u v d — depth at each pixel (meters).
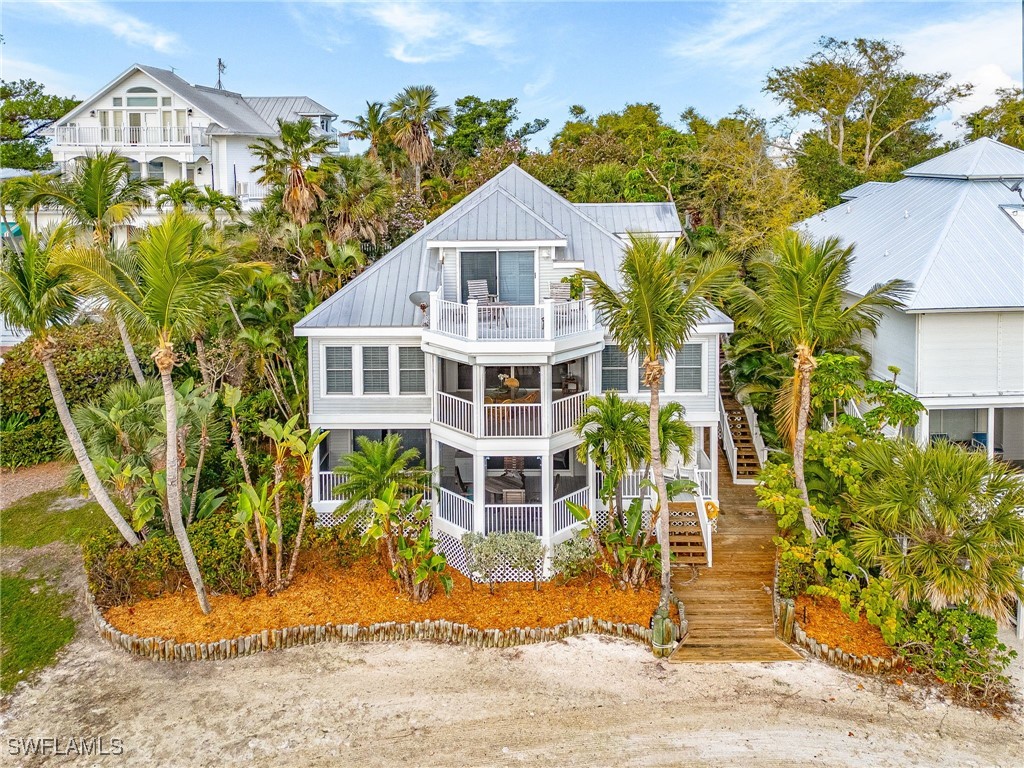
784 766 14.99
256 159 53.03
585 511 21.22
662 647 18.78
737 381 29.98
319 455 25.16
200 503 23.17
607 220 29.19
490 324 21.95
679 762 15.13
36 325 18.92
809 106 58.75
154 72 50.12
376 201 34.56
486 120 67.31
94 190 25.03
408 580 20.80
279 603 20.64
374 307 25.03
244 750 15.64
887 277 24.52
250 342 26.20
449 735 16.03
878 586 17.89
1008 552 17.02
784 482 20.05
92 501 27.06
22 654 18.97
